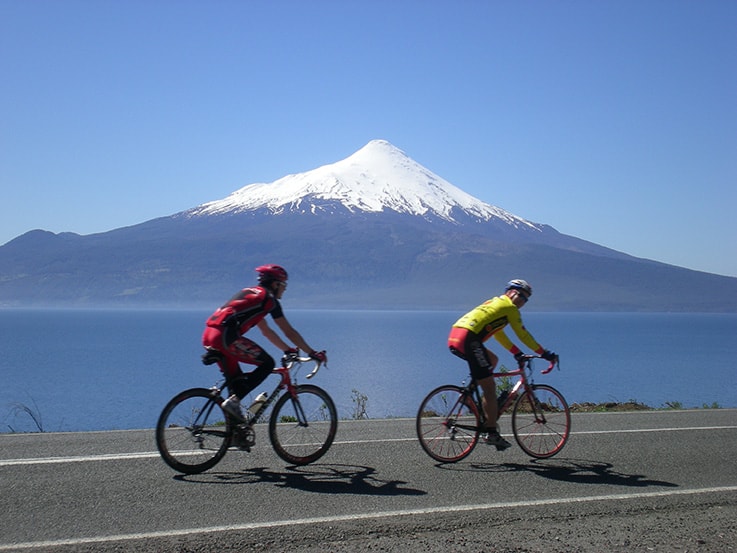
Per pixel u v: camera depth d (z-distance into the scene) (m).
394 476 7.14
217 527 5.46
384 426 10.24
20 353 89.56
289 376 7.58
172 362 74.44
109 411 34.19
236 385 7.30
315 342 117.62
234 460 7.73
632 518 5.89
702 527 5.67
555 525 5.68
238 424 7.29
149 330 168.88
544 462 7.93
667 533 5.51
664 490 6.76
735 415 12.09
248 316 7.25
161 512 5.83
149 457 7.79
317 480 6.92
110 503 6.06
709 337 154.00
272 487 6.63
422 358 80.62
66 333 151.12
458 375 57.59
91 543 5.10
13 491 6.37
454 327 8.12
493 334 8.16
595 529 5.59
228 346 7.16
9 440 8.88
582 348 105.81
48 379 54.38
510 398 8.12
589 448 8.73
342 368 65.44
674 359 80.38
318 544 5.17
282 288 7.48
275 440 7.41
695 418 11.54
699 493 6.66
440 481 6.98
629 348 106.44
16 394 43.28
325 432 7.69
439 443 7.89
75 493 6.34
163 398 40.84
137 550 5.00
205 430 7.19
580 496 6.51
